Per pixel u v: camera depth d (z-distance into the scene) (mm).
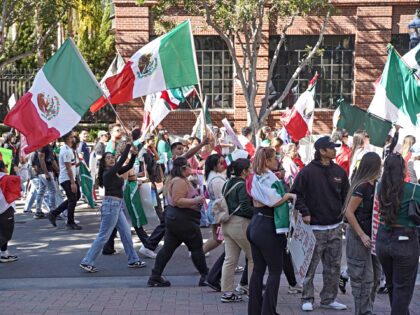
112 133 14195
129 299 8641
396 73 12523
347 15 27125
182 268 10672
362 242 7234
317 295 8852
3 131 30906
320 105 27766
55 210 14578
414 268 6539
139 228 11453
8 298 8781
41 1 24453
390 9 26859
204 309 8141
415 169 11305
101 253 11805
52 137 9570
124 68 11102
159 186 13938
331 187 7770
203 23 25219
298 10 21422
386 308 8125
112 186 10344
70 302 8516
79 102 9703
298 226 7500
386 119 12555
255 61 21516
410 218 6465
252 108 21453
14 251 12164
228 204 8281
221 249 12234
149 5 27031
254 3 20188
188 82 11141
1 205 10789
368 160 7207
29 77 31734
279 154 13523
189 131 27312
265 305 7227
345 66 27578
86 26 33844
